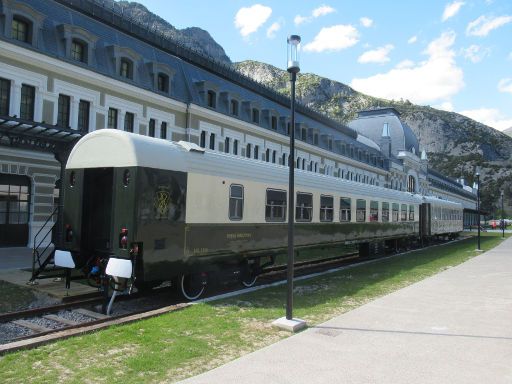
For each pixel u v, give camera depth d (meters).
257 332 7.51
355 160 55.28
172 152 10.00
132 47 27.36
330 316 8.83
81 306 9.70
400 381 5.36
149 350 6.38
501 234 58.12
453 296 11.05
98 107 23.55
